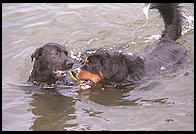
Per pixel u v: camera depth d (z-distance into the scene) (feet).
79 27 37.99
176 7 32.76
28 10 40.91
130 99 27.32
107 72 28.37
